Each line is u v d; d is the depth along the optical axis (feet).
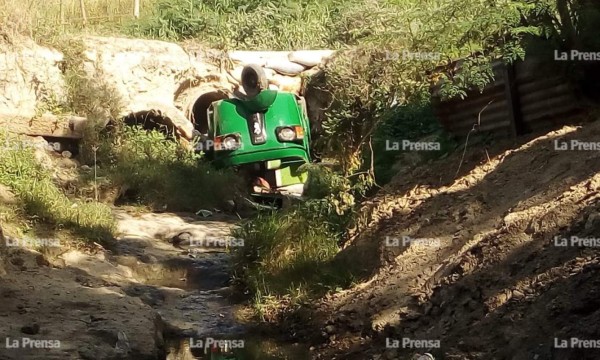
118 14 66.33
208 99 51.96
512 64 26.50
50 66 43.75
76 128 41.93
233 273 29.07
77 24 60.18
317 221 28.58
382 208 27.27
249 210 42.11
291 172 44.78
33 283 25.45
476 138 28.48
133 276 29.76
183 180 41.63
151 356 21.15
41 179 34.12
